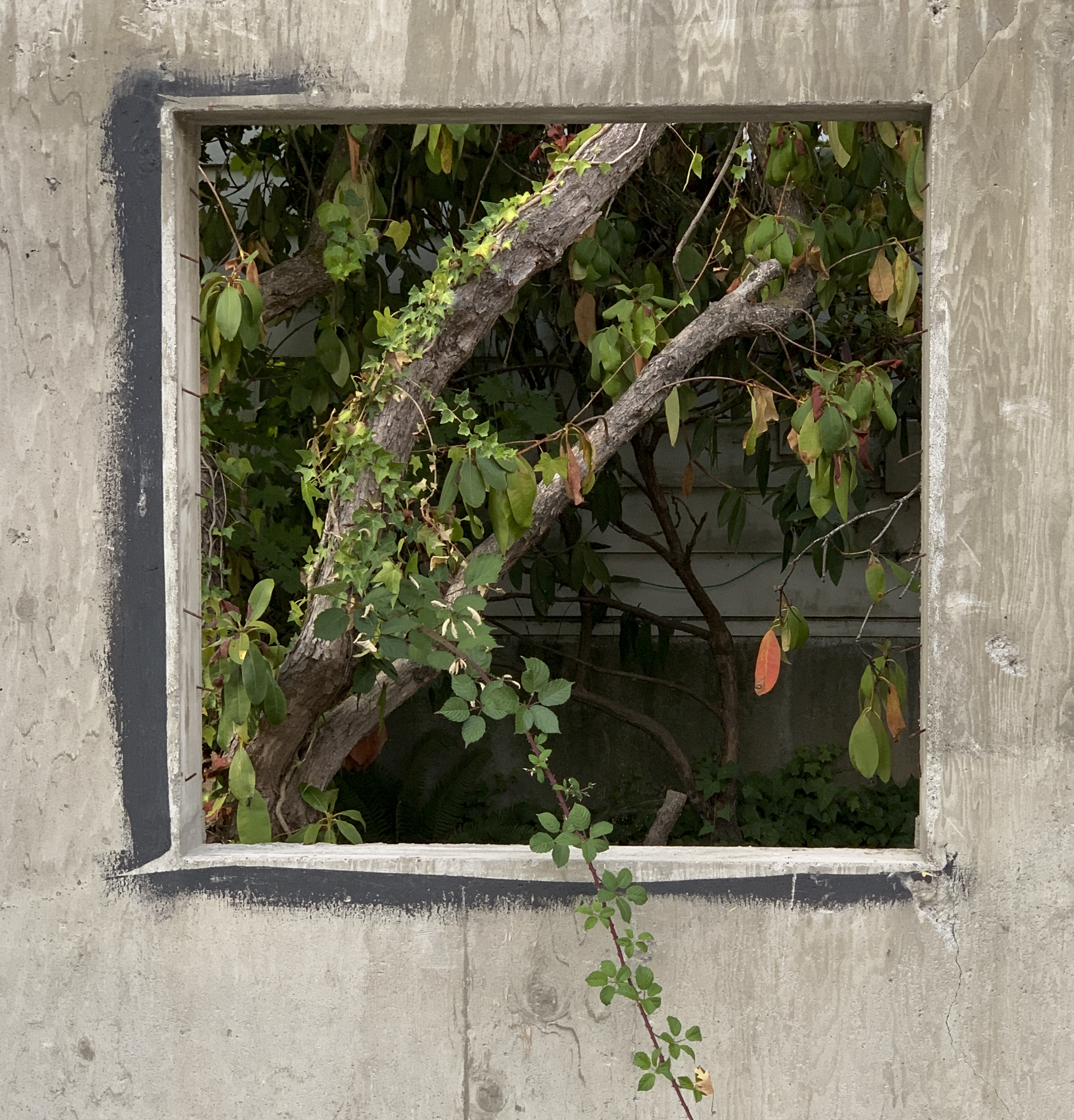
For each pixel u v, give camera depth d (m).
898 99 1.81
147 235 1.85
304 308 4.19
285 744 2.41
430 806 4.13
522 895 1.88
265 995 1.89
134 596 1.87
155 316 1.85
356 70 1.82
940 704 1.84
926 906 1.85
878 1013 1.86
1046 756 1.84
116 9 1.83
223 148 3.28
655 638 4.68
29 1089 1.90
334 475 2.26
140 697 1.87
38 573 1.87
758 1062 1.88
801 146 2.62
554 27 1.81
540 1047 1.89
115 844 1.88
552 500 2.57
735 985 1.87
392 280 4.05
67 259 1.85
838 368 2.42
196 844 1.98
